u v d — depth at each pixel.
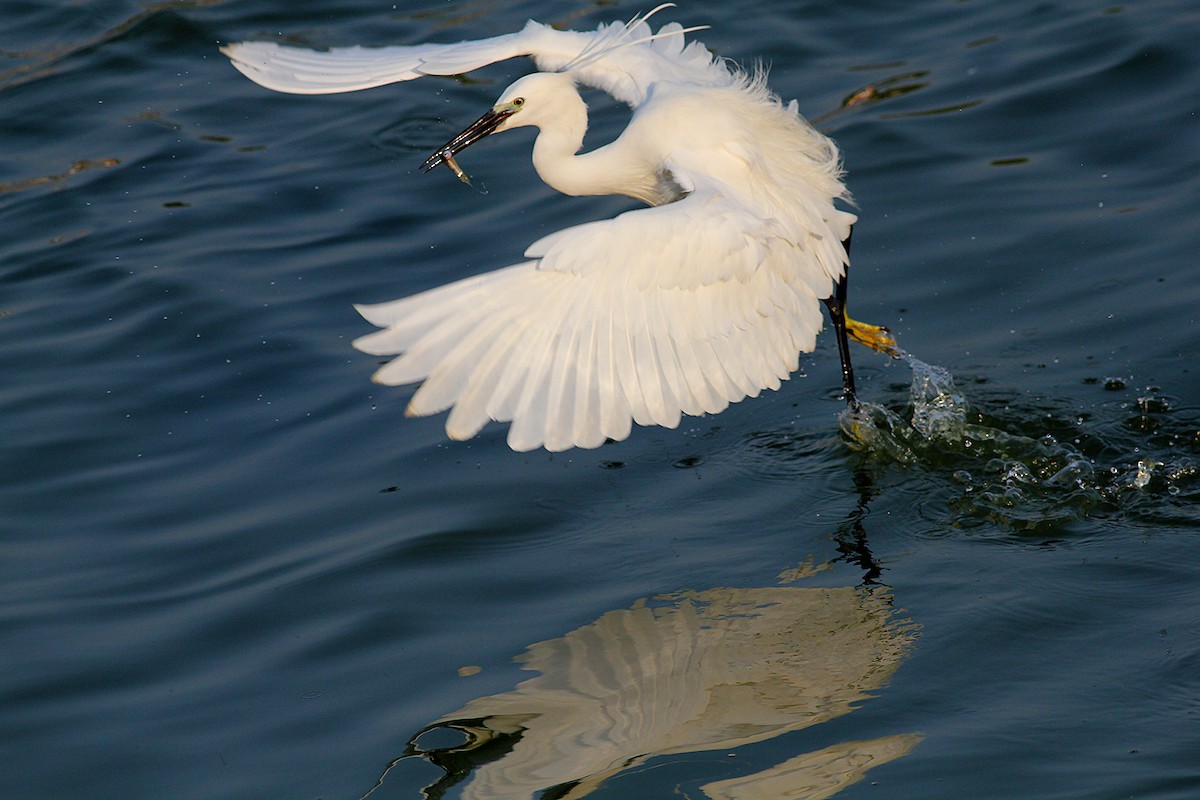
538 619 9.25
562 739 8.00
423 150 16.75
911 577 9.45
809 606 9.17
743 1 19.28
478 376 7.33
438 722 8.23
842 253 10.01
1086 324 12.41
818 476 10.81
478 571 9.84
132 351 13.33
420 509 10.66
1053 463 10.70
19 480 11.41
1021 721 7.91
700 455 11.22
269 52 10.45
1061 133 15.53
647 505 10.57
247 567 10.12
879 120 16.08
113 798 7.85
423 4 20.09
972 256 13.62
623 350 7.89
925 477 10.70
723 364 8.49
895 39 18.02
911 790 7.39
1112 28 17.28
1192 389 11.41
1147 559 9.48
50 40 19.80
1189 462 10.57
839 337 11.53
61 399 12.58
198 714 8.54
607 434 7.73
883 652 8.65
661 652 8.77
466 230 15.05
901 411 11.61
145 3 20.48
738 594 9.38
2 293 14.48
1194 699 8.00
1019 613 8.93
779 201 9.77
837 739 7.86
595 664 8.70
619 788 7.52
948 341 12.44
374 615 9.39
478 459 11.32
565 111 11.12
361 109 17.86
